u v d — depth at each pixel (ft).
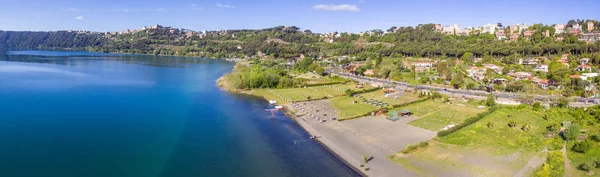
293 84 598.34
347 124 347.36
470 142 282.56
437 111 404.16
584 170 224.12
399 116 376.89
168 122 343.87
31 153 249.14
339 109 417.08
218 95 509.35
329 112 400.26
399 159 251.80
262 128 336.29
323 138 303.07
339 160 253.85
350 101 468.75
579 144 258.16
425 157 253.44
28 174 217.77
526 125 317.63
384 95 515.91
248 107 430.61
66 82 549.54
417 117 376.07
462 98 482.28
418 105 440.45
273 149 276.82
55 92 456.45
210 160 252.21
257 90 559.79
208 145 283.18
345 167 241.76
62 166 231.91
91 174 222.89
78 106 388.16
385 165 242.17
